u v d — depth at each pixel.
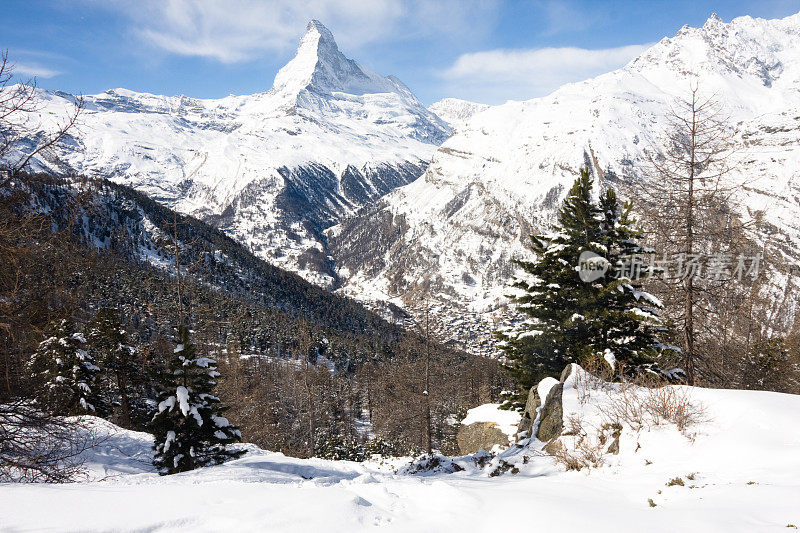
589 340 15.34
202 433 13.46
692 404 7.72
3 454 8.66
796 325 19.25
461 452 17.66
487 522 4.45
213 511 4.09
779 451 5.80
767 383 19.81
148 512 3.95
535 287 16.16
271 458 14.75
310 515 4.14
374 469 14.51
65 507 4.00
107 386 28.06
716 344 17.72
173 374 13.52
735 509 4.35
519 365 16.53
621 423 8.03
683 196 15.65
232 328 81.31
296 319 140.25
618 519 4.41
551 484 6.47
